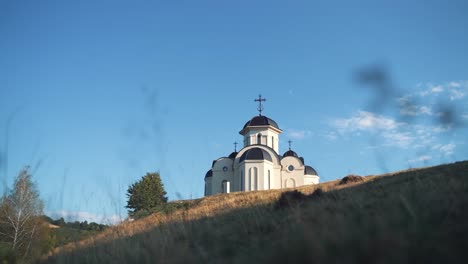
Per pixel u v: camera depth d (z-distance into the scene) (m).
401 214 10.96
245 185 55.38
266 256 9.55
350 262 8.05
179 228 15.74
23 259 18.53
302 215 13.44
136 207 48.16
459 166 22.34
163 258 11.97
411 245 8.55
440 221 10.22
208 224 16.00
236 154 63.94
